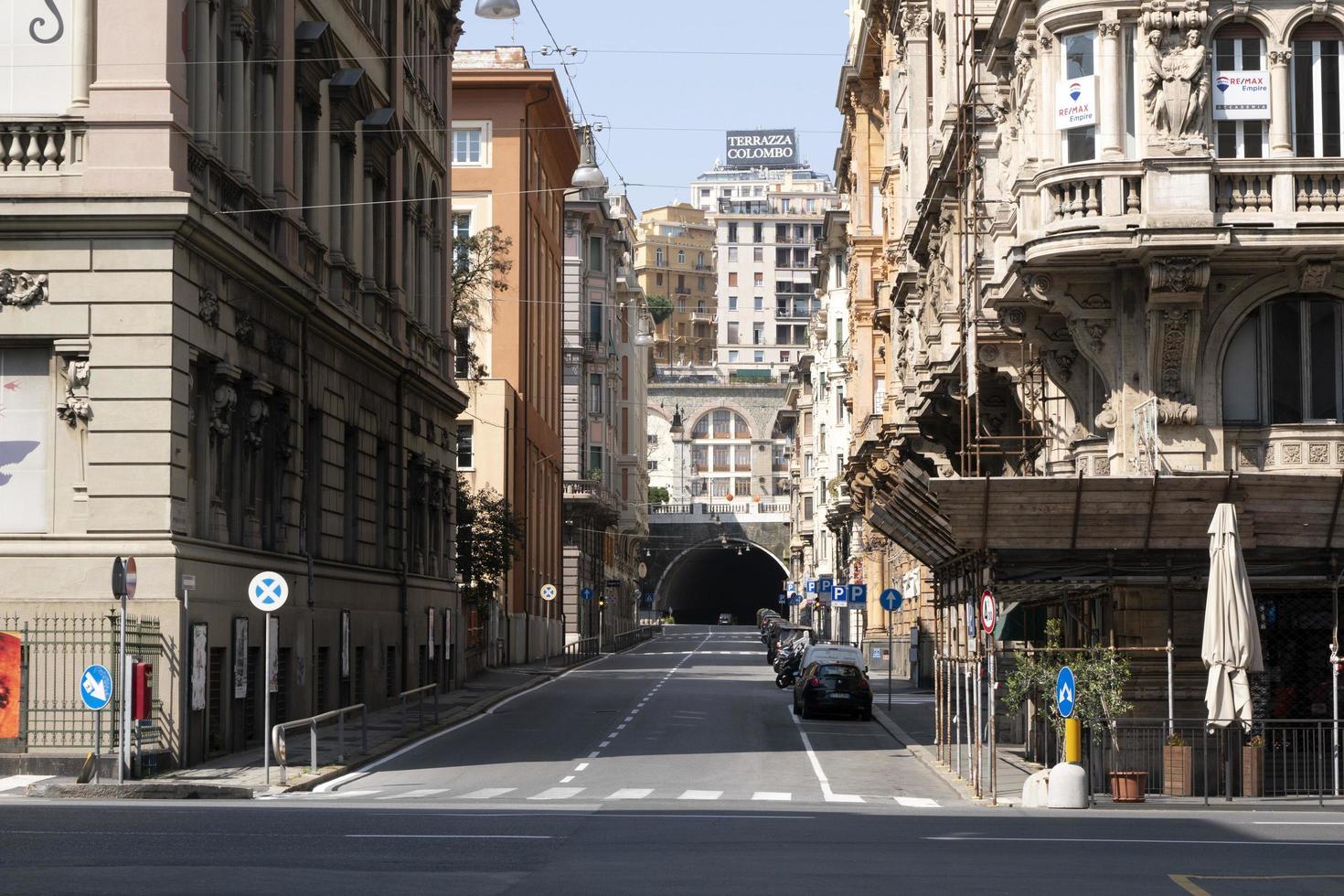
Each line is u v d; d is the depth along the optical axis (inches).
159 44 1899.6
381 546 3122.5
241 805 1545.3
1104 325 1937.7
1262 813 1622.8
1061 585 1985.7
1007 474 2674.7
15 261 1882.4
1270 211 1841.8
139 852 1117.1
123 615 1706.4
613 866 1082.7
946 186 2751.0
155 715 1859.0
